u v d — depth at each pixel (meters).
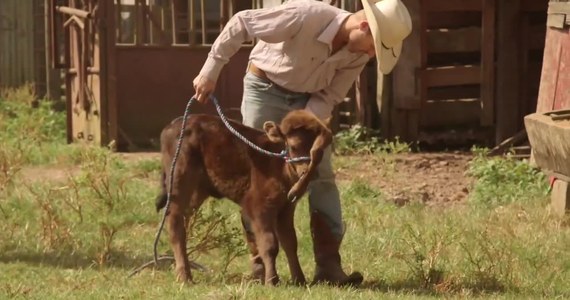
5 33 25.09
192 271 10.00
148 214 12.96
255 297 8.34
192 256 10.38
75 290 8.85
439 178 16.61
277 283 8.93
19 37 25.11
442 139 20.17
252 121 9.35
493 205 14.25
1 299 8.37
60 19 23.88
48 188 14.34
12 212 12.87
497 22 19.84
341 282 9.38
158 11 20.59
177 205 9.23
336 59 9.05
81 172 15.85
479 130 20.25
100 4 19.41
